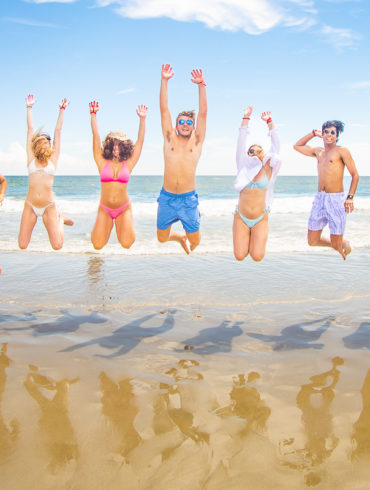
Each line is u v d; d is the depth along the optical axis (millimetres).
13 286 7496
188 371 4566
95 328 5711
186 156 5594
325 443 3377
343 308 6453
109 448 3297
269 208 5754
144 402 3957
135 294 7121
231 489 2873
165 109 5531
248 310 6406
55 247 6156
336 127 5988
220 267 9008
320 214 6375
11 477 2965
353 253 10539
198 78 5391
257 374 4504
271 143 5621
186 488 2881
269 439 3424
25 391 4113
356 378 4410
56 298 6879
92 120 5523
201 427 3578
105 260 9633
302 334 5539
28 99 5867
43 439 3398
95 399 3998
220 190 42750
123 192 5715
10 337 5371
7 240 11828
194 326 5805
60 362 4730
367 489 2881
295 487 2895
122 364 4707
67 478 2969
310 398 4031
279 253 10531
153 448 3299
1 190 6367
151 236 13016
